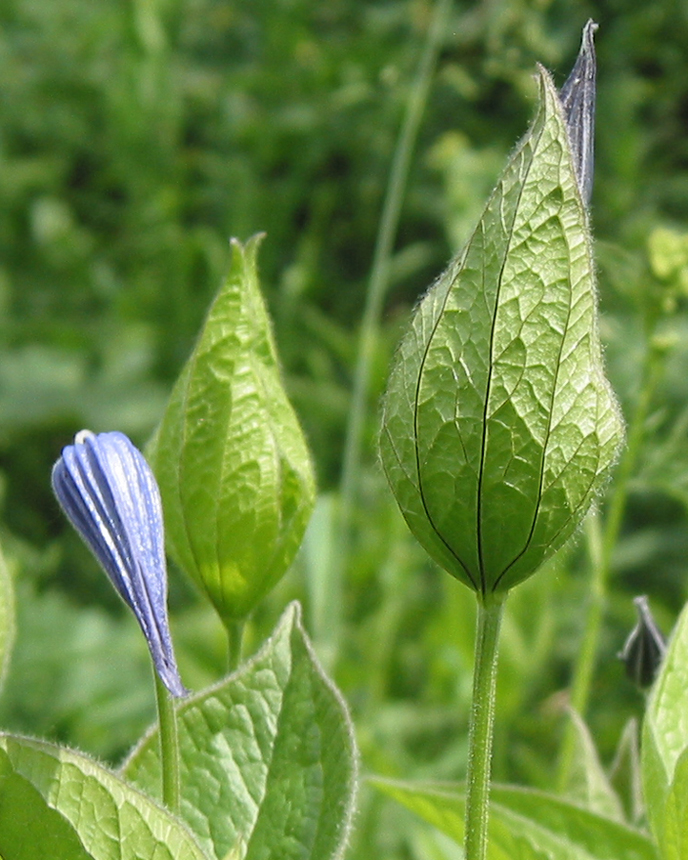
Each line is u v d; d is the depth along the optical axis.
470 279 0.36
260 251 1.36
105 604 1.05
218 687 0.41
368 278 1.34
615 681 0.91
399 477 0.37
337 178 1.40
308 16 1.53
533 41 0.83
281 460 0.43
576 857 0.42
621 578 1.03
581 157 0.38
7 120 1.50
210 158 1.43
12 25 1.56
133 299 1.31
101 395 1.21
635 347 0.81
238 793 0.41
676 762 0.39
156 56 1.41
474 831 0.37
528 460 0.36
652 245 0.59
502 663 0.67
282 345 1.22
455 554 0.37
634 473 0.61
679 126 1.38
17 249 1.41
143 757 0.41
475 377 0.36
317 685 0.41
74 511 0.37
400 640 0.92
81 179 1.49
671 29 1.37
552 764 0.82
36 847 0.37
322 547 0.77
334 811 0.40
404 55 1.33
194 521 0.43
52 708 0.87
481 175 1.09
